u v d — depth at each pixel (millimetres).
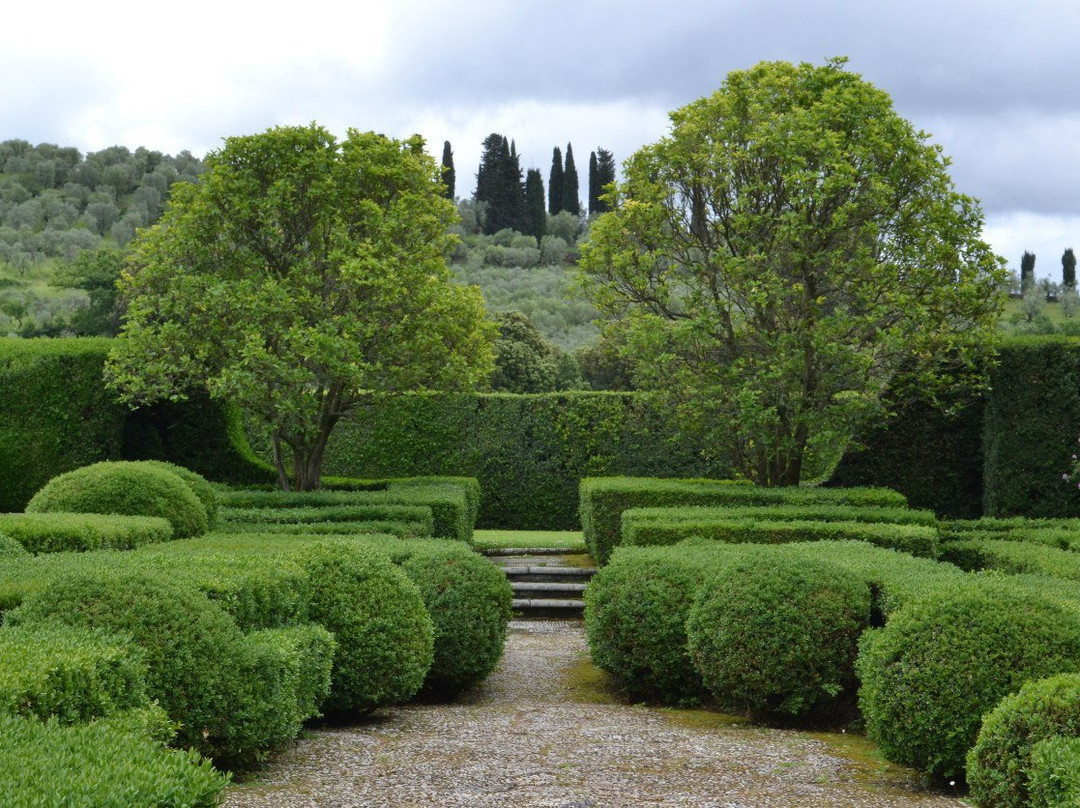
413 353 16938
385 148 16938
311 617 7148
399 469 22188
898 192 15797
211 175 16672
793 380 15734
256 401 16141
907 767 5781
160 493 11117
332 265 17016
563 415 22141
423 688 8727
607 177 91375
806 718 7328
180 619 5152
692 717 7641
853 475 17375
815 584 7258
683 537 12461
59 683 3939
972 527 14125
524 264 71188
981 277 15609
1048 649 5398
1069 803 4016
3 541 8023
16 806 2688
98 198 93188
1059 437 15633
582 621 13727
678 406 16891
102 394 17469
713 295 16500
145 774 3082
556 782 5234
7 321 58875
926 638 5586
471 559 8945
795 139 15164
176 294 16250
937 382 15805
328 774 5414
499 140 80438
